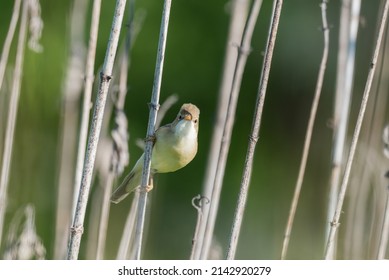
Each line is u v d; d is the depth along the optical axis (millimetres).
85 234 12688
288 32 18922
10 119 9367
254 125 7473
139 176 8984
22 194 12500
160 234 16938
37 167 13531
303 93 18859
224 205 18266
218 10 19609
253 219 16766
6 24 18469
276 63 19125
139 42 19422
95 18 8633
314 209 16984
